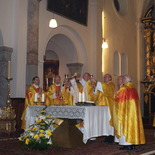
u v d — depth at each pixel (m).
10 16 10.68
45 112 6.75
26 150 6.56
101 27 14.97
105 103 7.88
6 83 10.43
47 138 6.64
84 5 14.19
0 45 10.46
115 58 17.22
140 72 19.11
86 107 6.63
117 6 18.11
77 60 14.16
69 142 7.04
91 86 8.30
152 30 19.41
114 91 7.86
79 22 13.86
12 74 10.55
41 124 6.53
